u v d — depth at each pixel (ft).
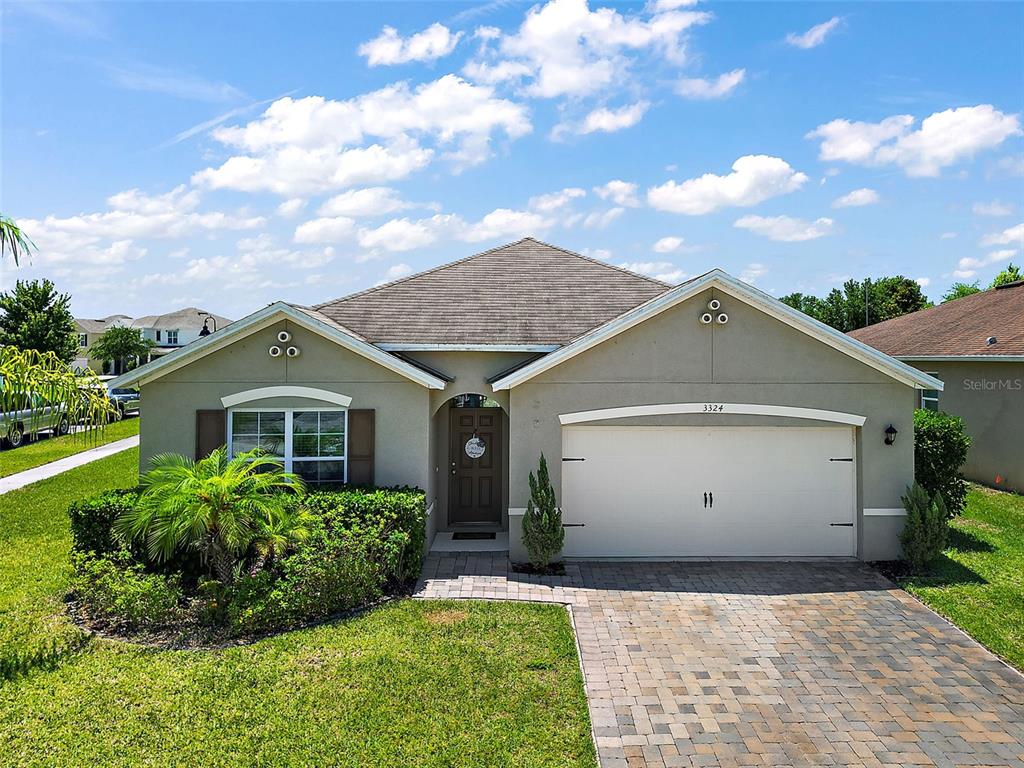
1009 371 63.46
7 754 22.50
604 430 44.86
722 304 44.09
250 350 44.55
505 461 53.11
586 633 33.30
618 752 23.68
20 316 139.13
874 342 91.76
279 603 32.30
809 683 28.60
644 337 44.19
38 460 84.02
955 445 48.70
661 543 45.19
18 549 45.19
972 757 23.59
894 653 31.42
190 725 24.27
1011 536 49.44
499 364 47.83
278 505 34.76
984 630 33.58
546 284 56.29
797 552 45.24
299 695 26.27
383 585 37.76
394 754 22.88
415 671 28.25
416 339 47.26
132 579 33.47
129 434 112.88
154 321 260.62
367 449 44.78
